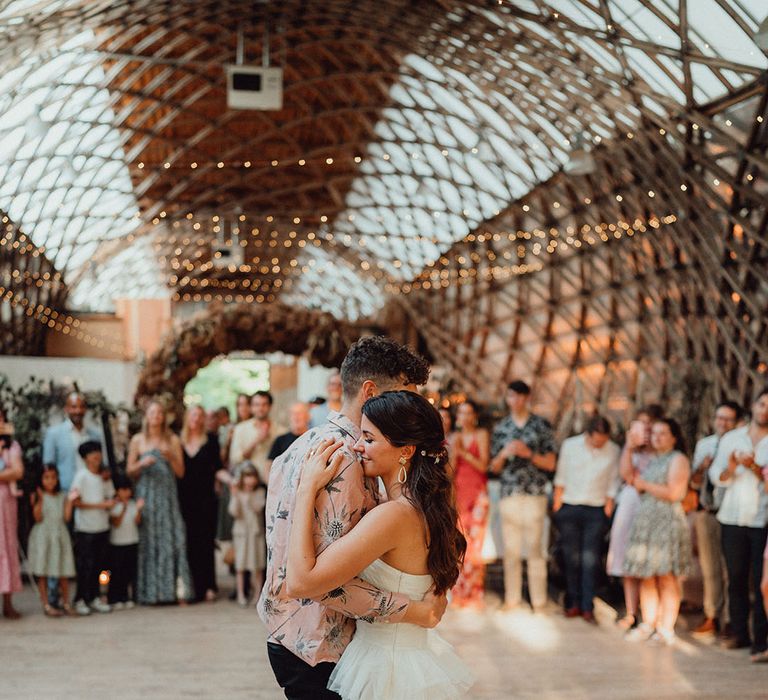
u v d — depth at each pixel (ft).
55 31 45.06
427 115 66.85
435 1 47.55
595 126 51.55
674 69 38.93
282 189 84.79
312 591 9.17
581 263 67.72
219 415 43.62
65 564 28.37
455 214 80.79
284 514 10.01
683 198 46.60
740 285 44.78
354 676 9.66
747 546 23.80
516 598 29.84
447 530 9.76
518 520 29.68
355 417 10.53
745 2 32.42
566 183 62.75
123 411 40.93
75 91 58.23
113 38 52.80
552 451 29.84
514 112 58.80
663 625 25.12
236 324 52.24
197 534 31.45
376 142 73.72
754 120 36.91
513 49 47.62
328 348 54.44
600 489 28.37
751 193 39.55
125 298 110.73
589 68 43.57
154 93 63.72
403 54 57.93
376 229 92.99
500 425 30.19
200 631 26.37
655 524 24.93
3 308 82.43
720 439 25.08
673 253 52.70
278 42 58.90
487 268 84.58
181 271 112.16
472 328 90.84
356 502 9.61
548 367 78.23
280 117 70.33
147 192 83.97
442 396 52.16
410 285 101.19
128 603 30.07
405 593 9.67
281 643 9.98
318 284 119.55
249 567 30.66
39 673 21.54
